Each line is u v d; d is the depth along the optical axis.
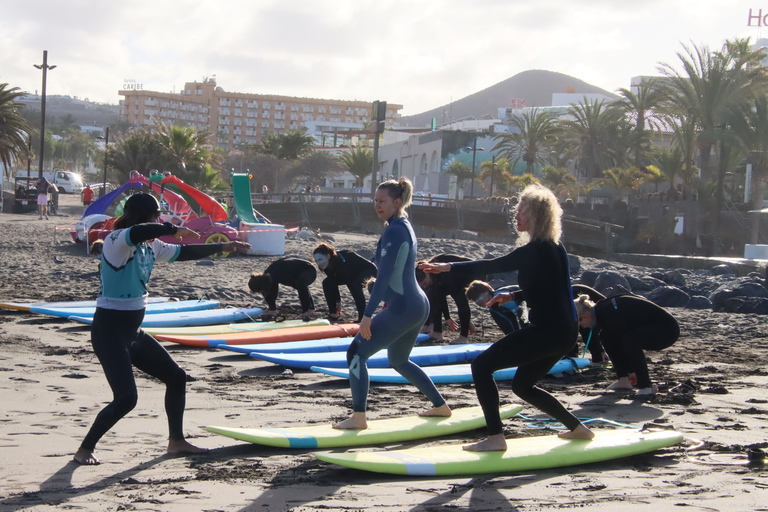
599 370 7.69
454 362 7.79
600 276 14.77
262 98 183.12
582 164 46.44
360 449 4.41
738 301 13.30
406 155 72.19
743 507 3.34
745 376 7.41
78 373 6.56
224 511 3.21
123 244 3.94
